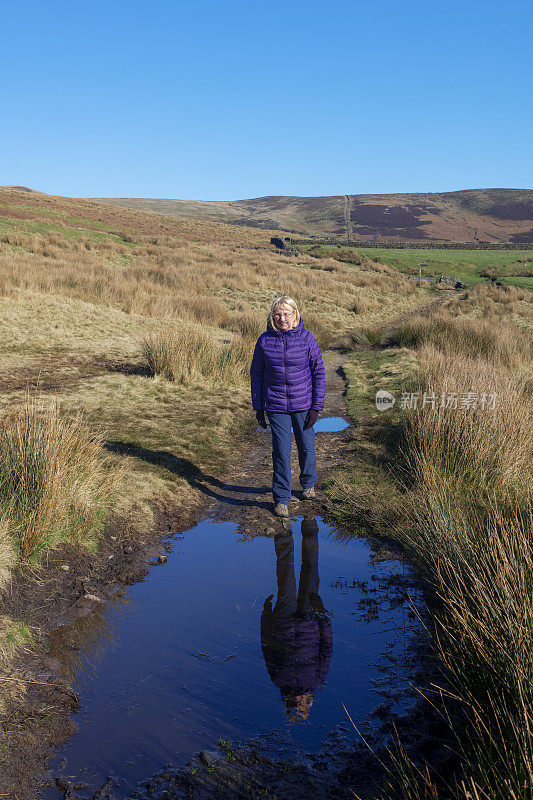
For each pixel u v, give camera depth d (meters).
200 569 4.27
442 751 2.40
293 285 32.28
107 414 8.20
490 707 2.47
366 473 6.40
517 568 2.87
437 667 3.01
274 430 5.30
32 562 3.91
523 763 2.01
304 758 2.41
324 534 4.98
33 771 2.32
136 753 2.43
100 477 5.16
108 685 2.88
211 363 11.73
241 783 2.28
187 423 8.27
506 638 2.55
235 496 5.88
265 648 3.23
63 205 66.81
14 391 8.94
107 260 31.70
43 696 2.77
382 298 34.50
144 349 12.28
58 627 3.39
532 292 38.56
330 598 3.83
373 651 3.20
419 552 4.25
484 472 5.29
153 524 5.00
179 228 68.88
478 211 166.88
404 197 197.75
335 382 13.16
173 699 2.78
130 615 3.59
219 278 30.69
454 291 43.41
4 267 19.72
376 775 2.30
